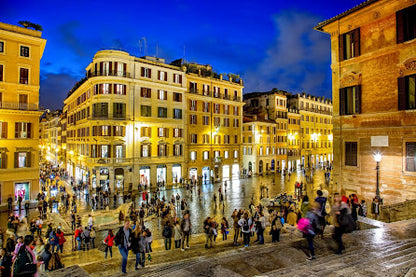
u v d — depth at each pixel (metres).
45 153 105.38
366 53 19.98
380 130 18.94
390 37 18.56
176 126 46.62
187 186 36.19
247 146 60.34
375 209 16.78
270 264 7.59
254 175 56.72
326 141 83.81
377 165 18.03
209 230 13.02
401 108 17.80
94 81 39.84
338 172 21.89
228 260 8.00
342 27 21.80
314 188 40.34
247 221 12.89
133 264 10.15
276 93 66.25
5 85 30.45
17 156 30.77
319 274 5.99
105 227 22.27
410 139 17.23
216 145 53.16
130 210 26.81
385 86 18.83
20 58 31.47
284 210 18.47
